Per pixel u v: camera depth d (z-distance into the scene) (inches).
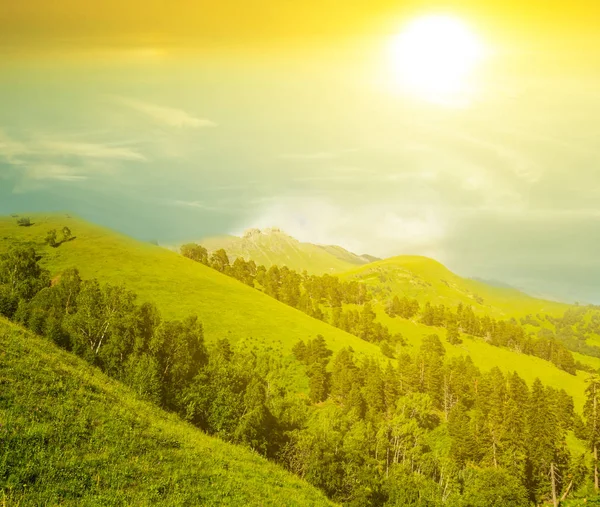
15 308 2918.3
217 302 6806.1
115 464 1007.6
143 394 2042.3
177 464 1169.4
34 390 1152.2
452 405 5255.9
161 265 7760.8
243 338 5767.7
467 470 3754.9
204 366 2881.4
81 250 7519.7
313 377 4803.2
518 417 4360.2
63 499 815.7
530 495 3612.2
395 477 2640.3
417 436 3846.0
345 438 3070.9
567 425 5182.1
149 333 2903.5
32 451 906.7
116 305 3002.0
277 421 2920.8
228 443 1847.9
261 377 4097.0
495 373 6609.3
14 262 4018.2
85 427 1107.9
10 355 1300.4
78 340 2440.9
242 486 1214.3
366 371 5098.4
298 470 2468.0
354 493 2257.6
